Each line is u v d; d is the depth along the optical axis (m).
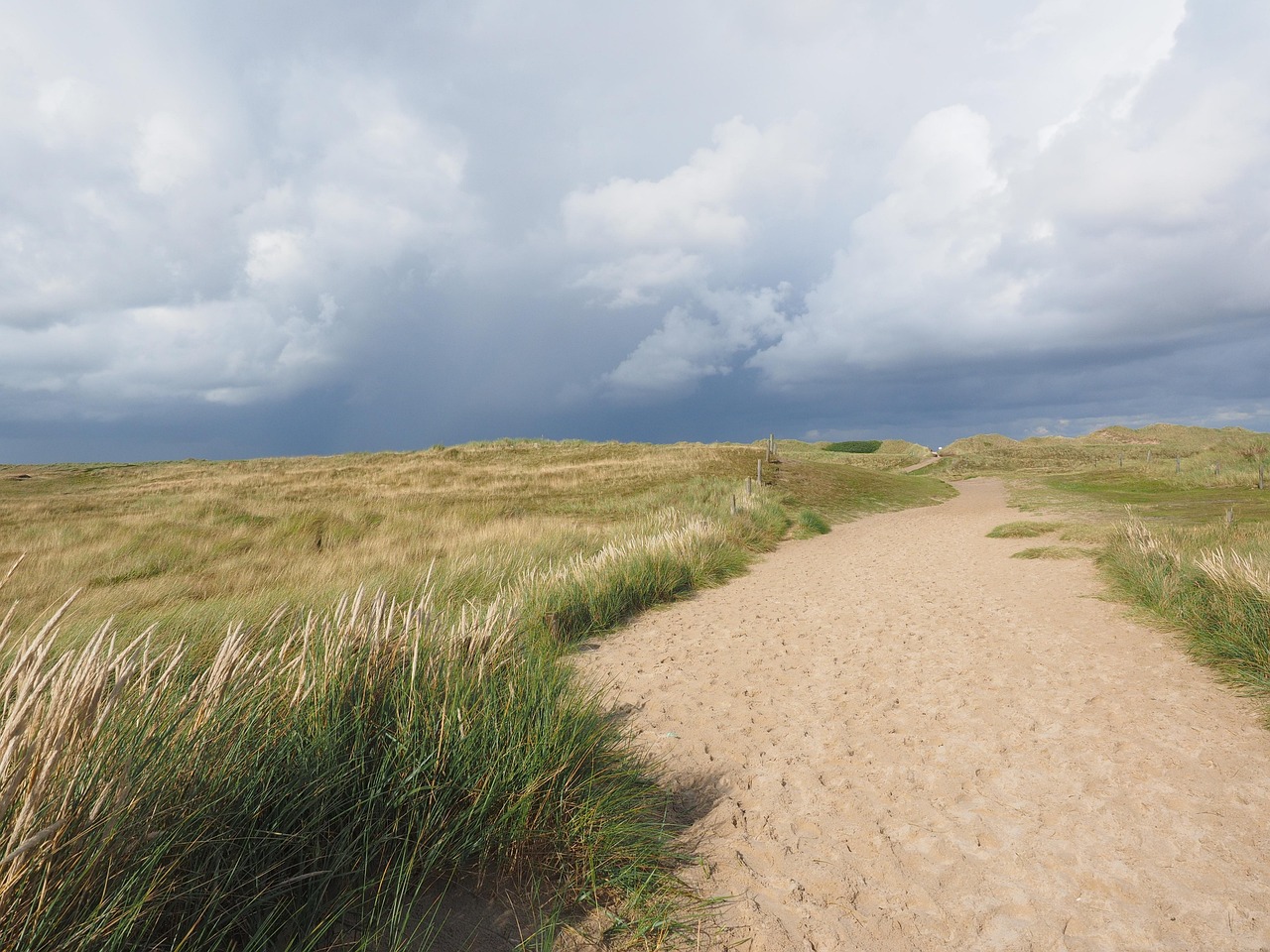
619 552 10.45
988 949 2.37
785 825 3.27
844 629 7.49
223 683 2.36
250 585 10.62
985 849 3.03
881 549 14.81
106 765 1.91
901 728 4.55
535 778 2.77
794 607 8.78
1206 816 3.24
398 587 8.02
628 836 2.88
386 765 2.64
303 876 2.06
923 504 30.06
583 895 2.53
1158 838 3.07
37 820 1.67
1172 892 2.68
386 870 2.39
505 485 29.88
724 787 3.71
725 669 6.07
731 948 2.34
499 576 9.45
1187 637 6.35
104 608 8.73
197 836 1.99
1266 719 4.35
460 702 3.09
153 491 32.44
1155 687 5.14
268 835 2.20
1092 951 2.35
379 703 3.01
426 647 3.57
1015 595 8.95
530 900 2.48
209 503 24.05
